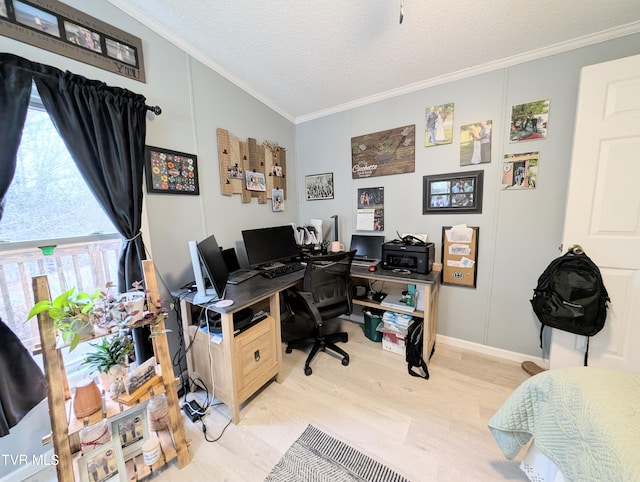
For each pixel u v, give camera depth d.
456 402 1.61
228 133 2.10
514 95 1.81
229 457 1.29
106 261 1.52
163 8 1.47
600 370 0.97
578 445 0.77
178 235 1.78
